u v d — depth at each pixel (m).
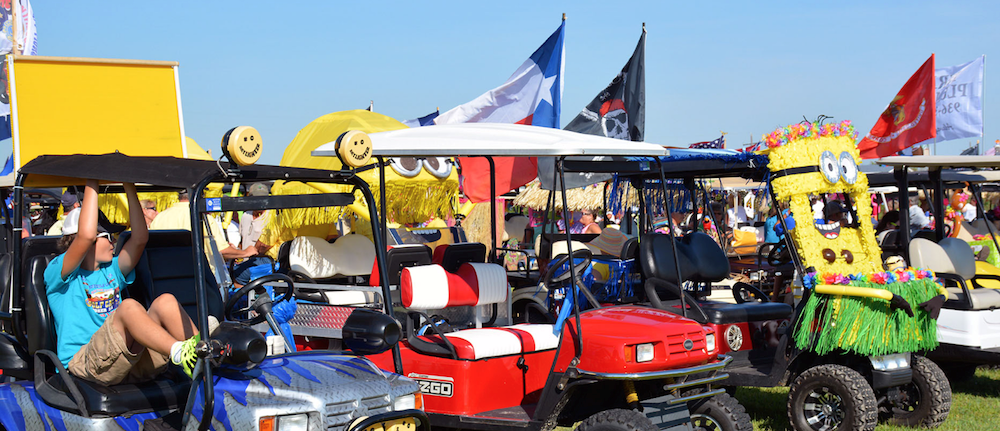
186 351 3.13
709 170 6.22
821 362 5.66
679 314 4.91
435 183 6.70
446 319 5.52
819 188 5.70
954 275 6.34
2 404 3.83
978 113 11.05
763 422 5.96
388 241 6.30
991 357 6.12
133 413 3.48
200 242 3.11
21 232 3.97
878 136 8.71
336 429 3.21
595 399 4.68
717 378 4.52
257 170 3.31
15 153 5.33
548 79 9.16
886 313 5.27
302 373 3.40
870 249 5.82
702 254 5.90
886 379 5.36
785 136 5.80
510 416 4.53
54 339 3.87
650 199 7.07
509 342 4.74
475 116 9.34
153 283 4.23
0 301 4.39
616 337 4.17
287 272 6.36
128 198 3.84
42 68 5.48
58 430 3.52
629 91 9.20
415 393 3.58
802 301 5.53
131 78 5.80
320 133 6.87
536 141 4.50
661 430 4.24
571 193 11.81
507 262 7.36
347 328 3.83
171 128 5.93
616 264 5.97
